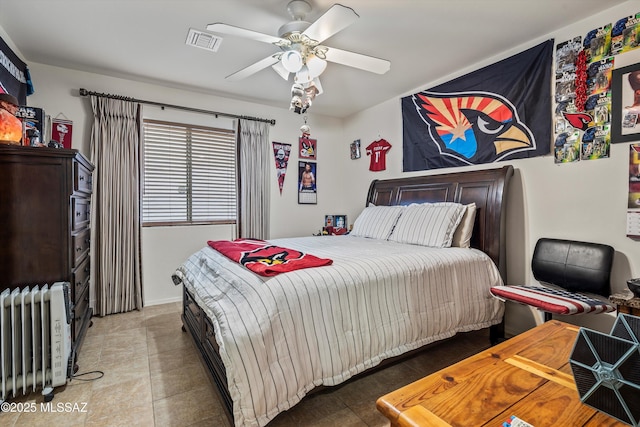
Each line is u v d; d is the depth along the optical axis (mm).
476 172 2795
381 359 1726
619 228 2037
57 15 2117
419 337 1915
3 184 1867
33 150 1906
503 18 2162
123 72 3055
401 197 3475
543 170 2426
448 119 3137
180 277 2492
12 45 2479
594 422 835
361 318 1687
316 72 2215
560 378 1040
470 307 2201
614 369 851
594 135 2148
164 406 1698
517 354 1207
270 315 1424
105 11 2078
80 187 2250
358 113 4355
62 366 1806
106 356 2248
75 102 3016
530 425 819
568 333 1405
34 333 1749
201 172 3715
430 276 2043
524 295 1970
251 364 1311
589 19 2154
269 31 2314
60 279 1987
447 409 883
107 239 3082
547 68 2379
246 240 2844
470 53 2682
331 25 1751
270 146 4094
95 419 1594
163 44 2520
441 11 2076
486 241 2625
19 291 1808
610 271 2014
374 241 2941
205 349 1912
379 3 1983
